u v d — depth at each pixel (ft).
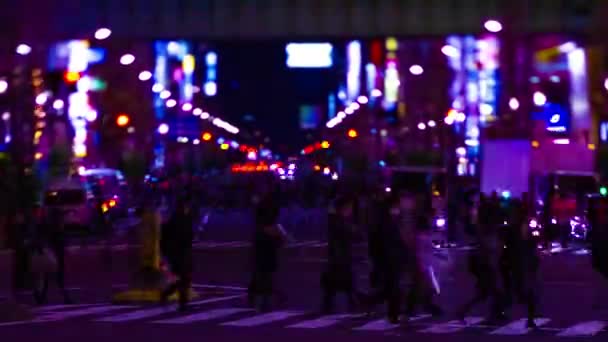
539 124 224.12
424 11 158.81
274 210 91.50
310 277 121.60
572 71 256.52
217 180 299.99
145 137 377.91
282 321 83.66
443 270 130.52
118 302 95.91
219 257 149.07
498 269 86.12
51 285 111.75
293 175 250.78
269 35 159.84
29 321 82.17
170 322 82.12
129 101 364.99
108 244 143.43
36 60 207.21
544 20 159.53
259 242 91.09
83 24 158.92
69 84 270.05
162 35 159.74
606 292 108.27
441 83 348.59
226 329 78.33
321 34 159.43
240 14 158.81
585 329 81.51
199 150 467.11
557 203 172.55
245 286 110.93
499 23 158.20
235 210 290.56
